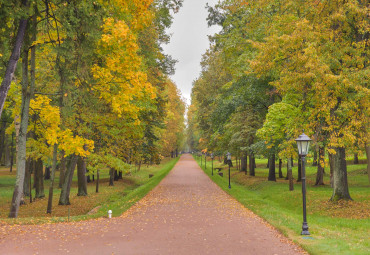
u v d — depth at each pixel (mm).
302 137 11375
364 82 15109
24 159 13875
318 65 15250
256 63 17875
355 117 15555
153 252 8516
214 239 9977
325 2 16422
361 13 15594
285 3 19406
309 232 10781
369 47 16969
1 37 12633
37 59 18797
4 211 21703
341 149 19016
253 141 35125
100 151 25016
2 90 12016
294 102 23172
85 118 20266
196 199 20297
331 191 23344
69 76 14633
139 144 33156
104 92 14734
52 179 19734
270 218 13453
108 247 8984
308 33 16078
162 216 14242
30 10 11500
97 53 14312
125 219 13516
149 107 22406
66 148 14602
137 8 13625
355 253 8328
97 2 13242
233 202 19000
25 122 13844
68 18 12906
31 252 8391
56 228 11445
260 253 8484
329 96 16031
